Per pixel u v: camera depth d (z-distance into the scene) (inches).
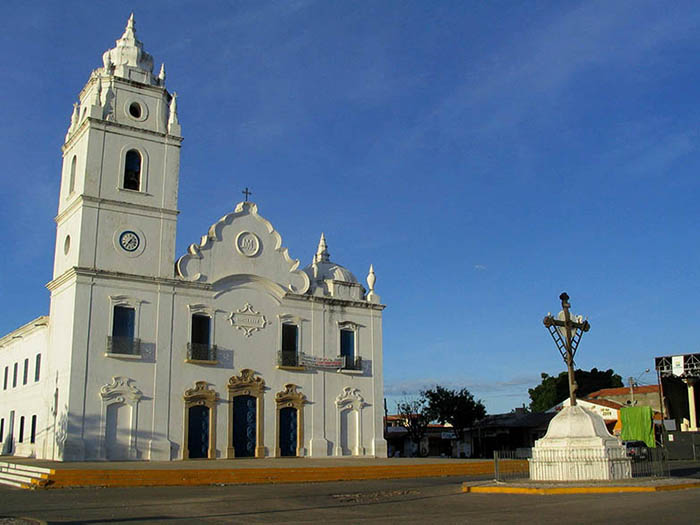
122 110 1475.1
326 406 1599.4
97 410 1321.4
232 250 1537.9
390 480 1135.6
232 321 1508.4
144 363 1386.6
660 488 765.3
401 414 2664.9
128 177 1460.4
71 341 1321.4
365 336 1699.1
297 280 1621.6
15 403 1663.4
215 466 1165.1
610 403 2440.9
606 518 548.7
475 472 1311.5
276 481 1086.4
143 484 983.6
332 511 665.6
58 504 724.7
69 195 1469.0
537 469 876.6
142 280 1413.6
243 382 1491.1
